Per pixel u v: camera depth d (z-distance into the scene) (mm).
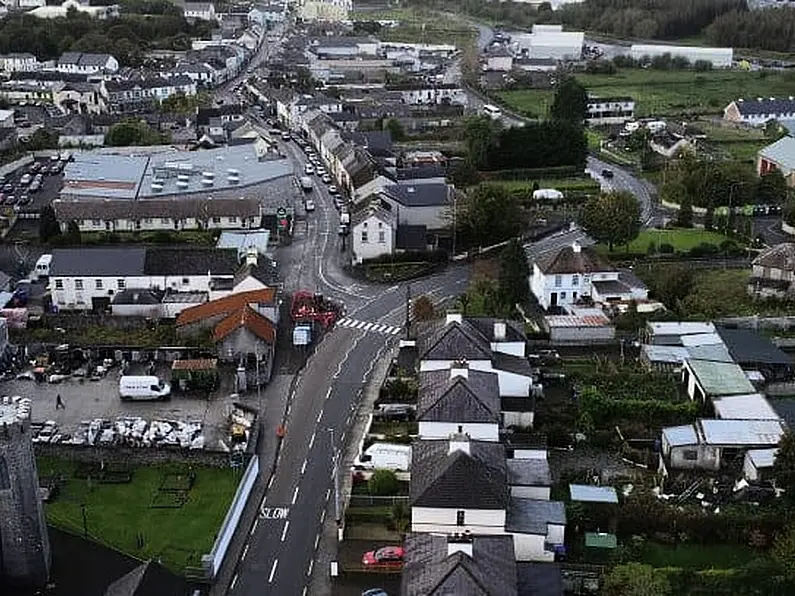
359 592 95000
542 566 91625
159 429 122375
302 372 139625
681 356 137875
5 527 82938
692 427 118000
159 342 146375
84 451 115125
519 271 157000
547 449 117875
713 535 102125
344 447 120562
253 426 122625
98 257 161625
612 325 147500
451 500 96125
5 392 133125
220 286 157500
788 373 136875
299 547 102000
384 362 142500
